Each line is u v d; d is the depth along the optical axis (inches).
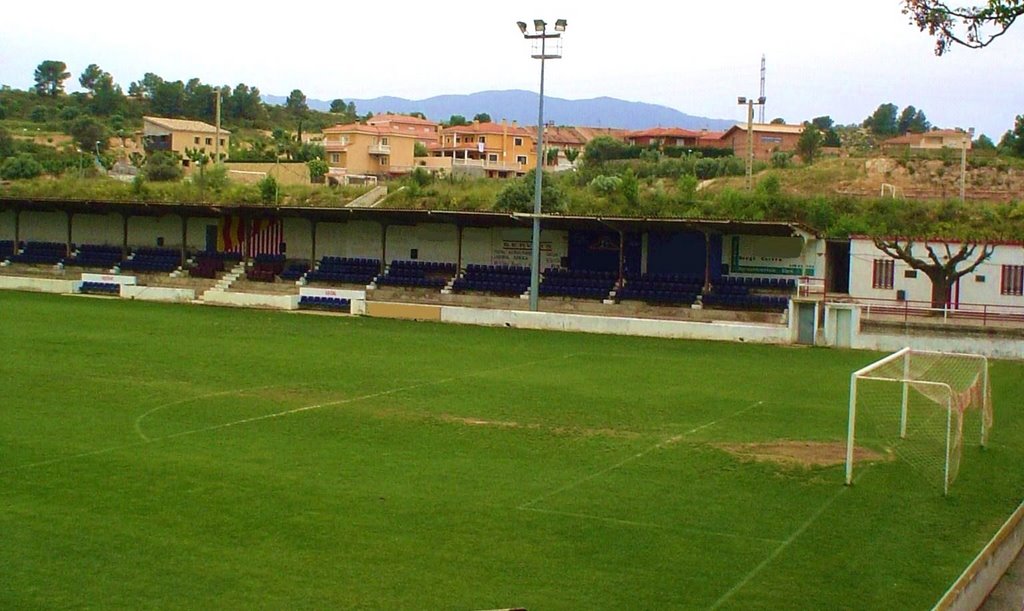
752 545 611.5
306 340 1547.7
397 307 1909.4
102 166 4328.3
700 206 2474.2
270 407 1011.3
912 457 840.3
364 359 1364.4
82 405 991.0
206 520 628.7
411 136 4909.0
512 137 5295.3
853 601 523.2
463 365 1332.4
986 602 543.2
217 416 959.0
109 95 6560.0
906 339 1550.2
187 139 5196.9
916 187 2942.9
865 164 3132.4
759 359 1443.2
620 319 1716.3
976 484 773.3
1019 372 1375.5
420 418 976.3
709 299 1856.5
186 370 1225.4
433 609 498.3
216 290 2198.6
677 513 674.8
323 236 2309.3
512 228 2137.1
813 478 773.9
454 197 2829.7
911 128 6683.1
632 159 4328.3
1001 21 676.7
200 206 2217.0
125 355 1328.7
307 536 603.5
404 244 2241.6
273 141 5767.7
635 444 882.1
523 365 1343.5
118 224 2514.8
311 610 492.4
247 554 569.3
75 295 2148.1
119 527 609.6
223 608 491.2
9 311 1797.5
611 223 1902.1
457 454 831.1
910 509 699.4
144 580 525.0
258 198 2984.7
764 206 2383.1
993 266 1737.2
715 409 1055.6
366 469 771.4
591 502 695.7
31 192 3164.4
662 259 2016.5
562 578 547.2
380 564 560.1
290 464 779.4
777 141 4788.4
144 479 720.3
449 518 649.6
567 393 1135.6
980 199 2773.1
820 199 2389.3
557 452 847.1
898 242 1824.6
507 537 614.5
